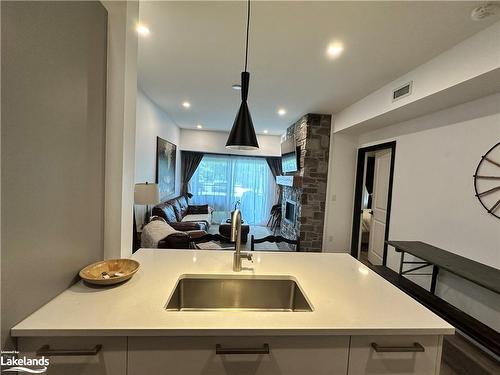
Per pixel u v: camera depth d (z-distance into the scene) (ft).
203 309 4.32
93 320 2.75
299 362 2.91
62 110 3.07
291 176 16.20
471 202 7.32
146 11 5.65
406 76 8.22
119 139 4.27
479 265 6.73
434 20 5.53
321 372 2.95
